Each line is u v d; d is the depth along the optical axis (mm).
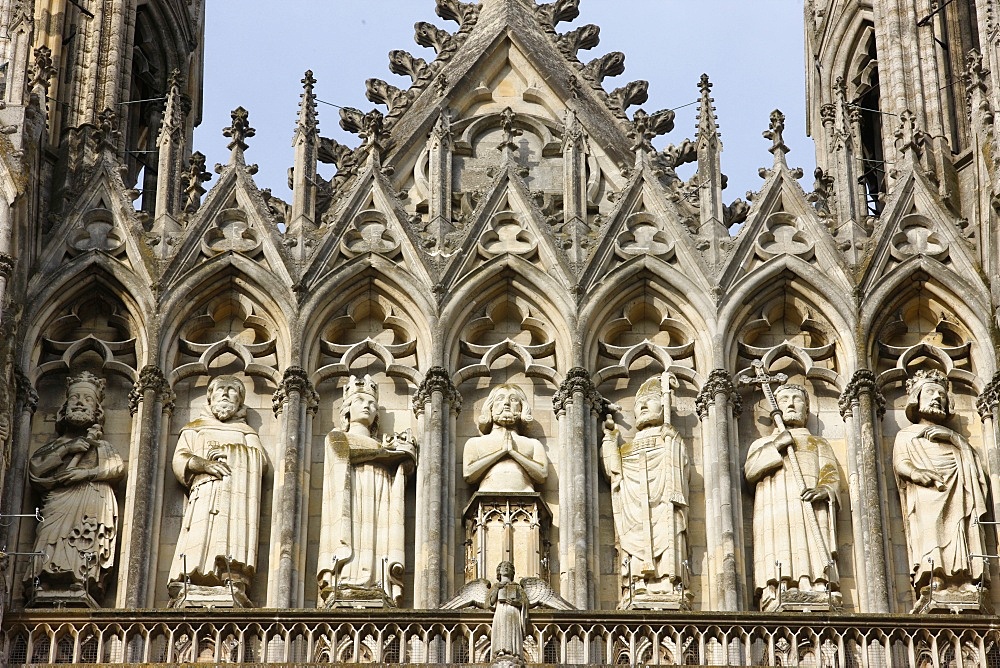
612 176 56562
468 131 57156
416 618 48344
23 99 53688
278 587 50125
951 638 48594
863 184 58594
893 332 53781
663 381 52562
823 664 48344
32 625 48281
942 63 58781
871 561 50562
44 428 52219
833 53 63125
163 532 51125
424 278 53500
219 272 53531
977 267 54031
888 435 52469
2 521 50281
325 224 54469
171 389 52375
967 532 50781
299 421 51812
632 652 48438
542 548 50969
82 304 53531
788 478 51375
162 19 62656
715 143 55375
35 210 53406
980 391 52875
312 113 55656
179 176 55000
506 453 51719
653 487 51312
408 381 52938
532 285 53625
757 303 53625
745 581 50656
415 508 51344
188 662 47438
